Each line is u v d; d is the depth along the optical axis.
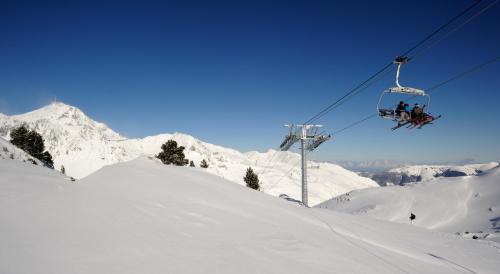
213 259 7.00
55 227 6.95
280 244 9.34
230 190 16.55
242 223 10.51
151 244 7.02
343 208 56.88
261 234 9.86
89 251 6.12
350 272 8.63
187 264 6.46
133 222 8.14
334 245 11.12
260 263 7.46
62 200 8.80
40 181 10.73
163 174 15.22
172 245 7.23
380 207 51.34
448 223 43.78
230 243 8.30
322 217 18.02
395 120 19.77
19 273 4.89
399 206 50.44
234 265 6.95
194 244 7.62
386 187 62.31
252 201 15.32
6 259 5.23
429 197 52.53
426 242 18.28
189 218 9.51
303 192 37.75
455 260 14.93
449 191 53.81
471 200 49.69
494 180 53.28
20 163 14.57
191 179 15.99
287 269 7.55
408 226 22.91
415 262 12.44
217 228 9.30
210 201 12.30
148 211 9.24
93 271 5.41
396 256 12.52
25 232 6.44
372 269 9.49
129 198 10.13
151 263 6.14
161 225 8.37
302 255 8.91
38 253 5.66
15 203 7.97
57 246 6.07
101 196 9.80
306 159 38.28
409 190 56.91
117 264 5.83
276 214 13.91
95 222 7.64
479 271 13.73
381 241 15.50
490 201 46.78
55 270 5.20
